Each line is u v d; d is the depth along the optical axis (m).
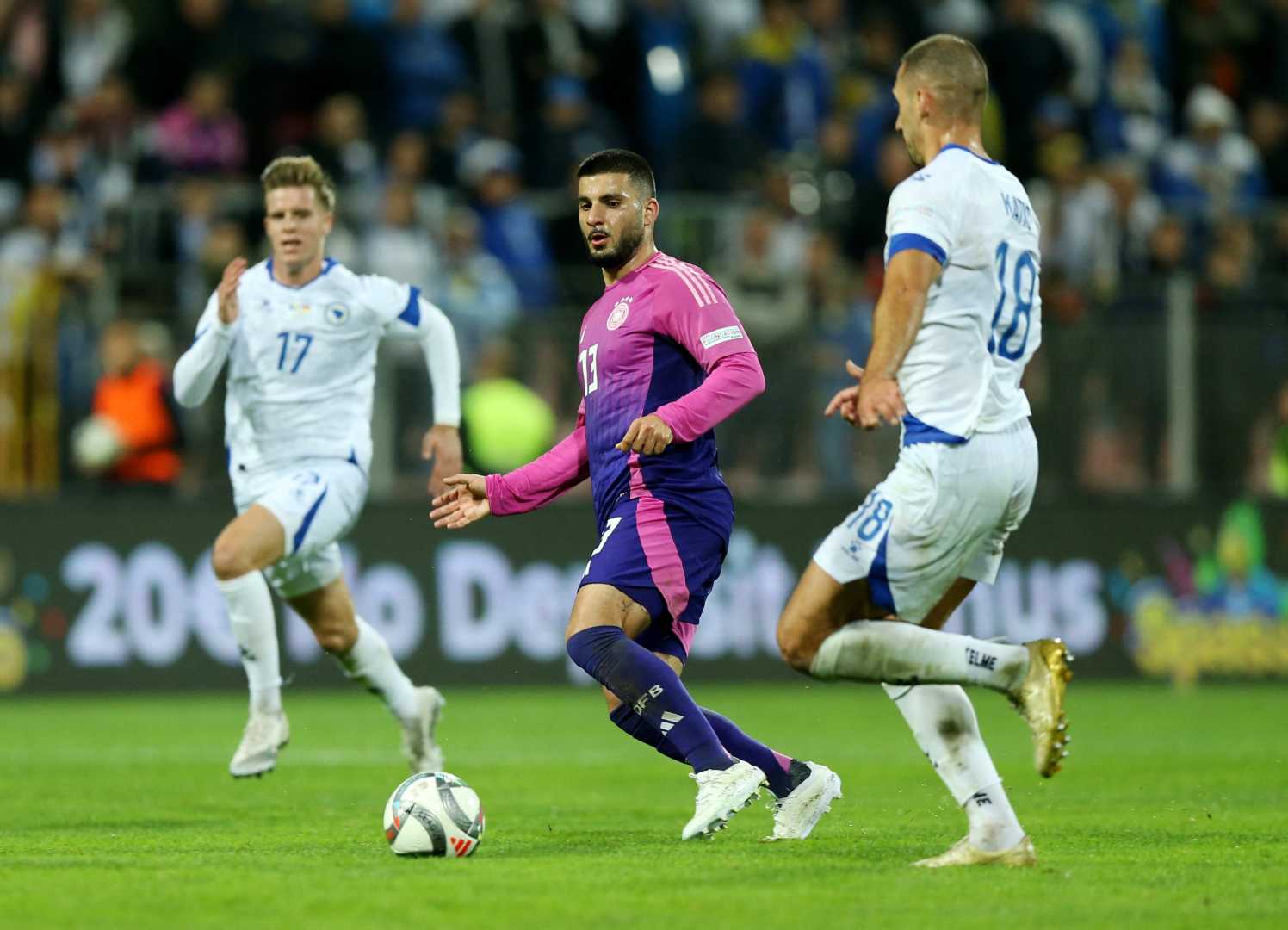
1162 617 51.19
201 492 47.50
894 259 18.06
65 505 46.66
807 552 49.81
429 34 57.97
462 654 48.34
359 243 50.41
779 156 59.31
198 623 47.25
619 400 21.70
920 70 19.08
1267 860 19.84
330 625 27.39
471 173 55.00
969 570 19.78
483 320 47.50
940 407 18.33
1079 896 17.14
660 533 21.28
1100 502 50.75
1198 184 61.97
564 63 60.09
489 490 22.53
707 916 16.09
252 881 18.05
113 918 16.06
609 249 21.91
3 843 21.92
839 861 19.61
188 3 57.12
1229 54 69.62
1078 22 67.44
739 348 21.20
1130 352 50.53
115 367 46.75
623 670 20.42
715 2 64.69
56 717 42.25
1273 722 41.62
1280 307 51.12
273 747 26.27
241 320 27.42
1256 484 51.31
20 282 46.38
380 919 15.98
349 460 27.64
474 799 20.34
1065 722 18.08
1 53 58.34
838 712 44.00
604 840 22.11
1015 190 18.88
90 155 53.66
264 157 55.47
